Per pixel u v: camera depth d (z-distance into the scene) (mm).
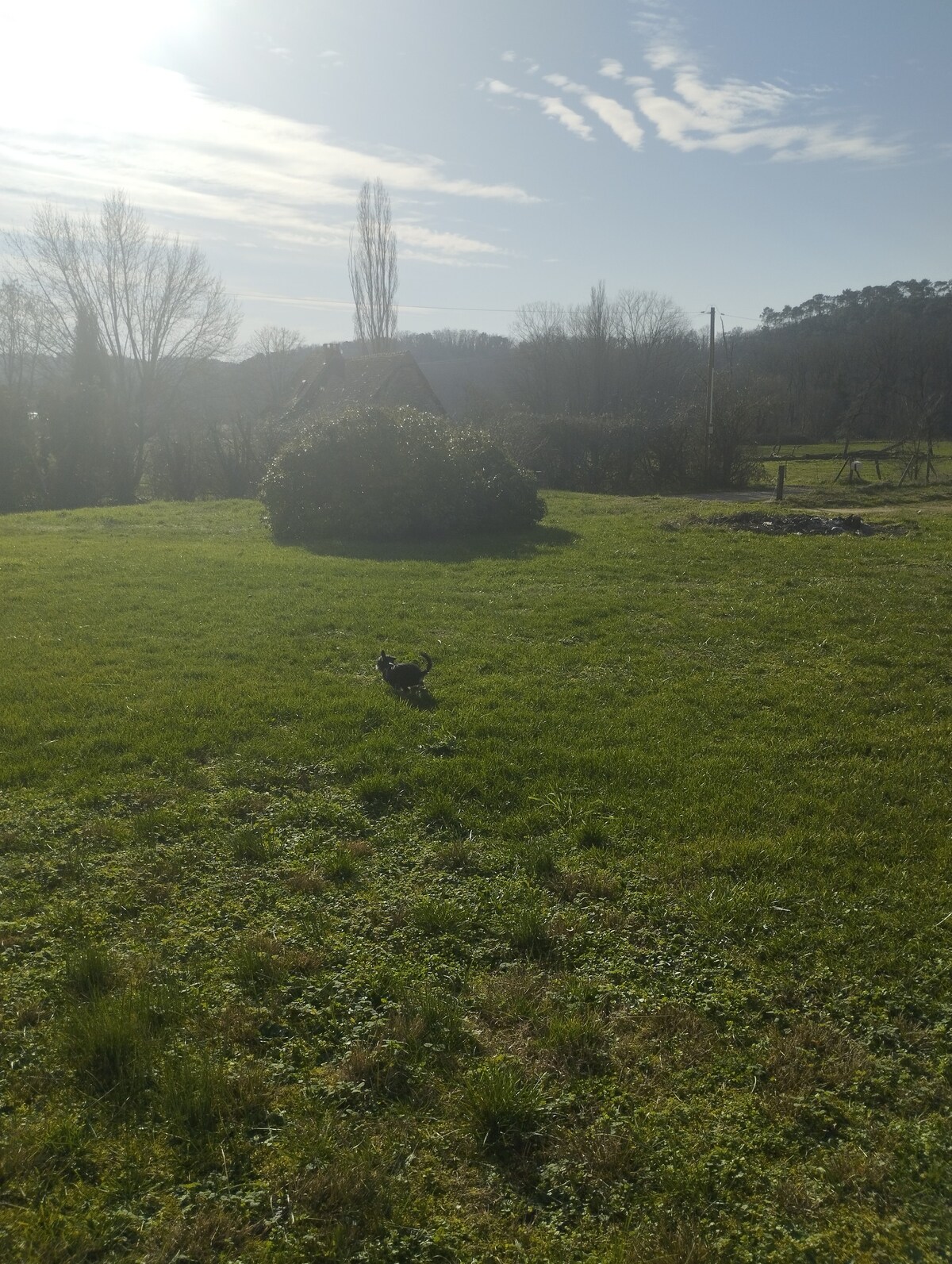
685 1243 2771
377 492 17594
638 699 7949
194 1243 2742
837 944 4332
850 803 5824
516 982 4086
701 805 5793
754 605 11680
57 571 13898
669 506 23672
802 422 70188
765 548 16234
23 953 4277
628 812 5723
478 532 18250
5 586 12672
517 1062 3545
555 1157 3121
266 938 4363
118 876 4980
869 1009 3902
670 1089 3443
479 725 7191
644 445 33250
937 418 56594
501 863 5141
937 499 27359
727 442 34344
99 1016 3656
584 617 11078
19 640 9820
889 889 4805
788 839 5312
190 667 8836
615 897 4793
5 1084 3396
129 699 7828
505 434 32062
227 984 4035
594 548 16312
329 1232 2803
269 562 14781
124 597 12023
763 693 8102
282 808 5828
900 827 5516
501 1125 3229
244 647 9625
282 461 18094
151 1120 3230
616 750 6680
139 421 39469
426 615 11211
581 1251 2771
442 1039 3670
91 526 20406
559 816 5688
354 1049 3617
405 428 18297
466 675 8680
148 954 4246
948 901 4688
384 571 14070
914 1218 2885
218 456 31766
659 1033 3754
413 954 4309
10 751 6613
